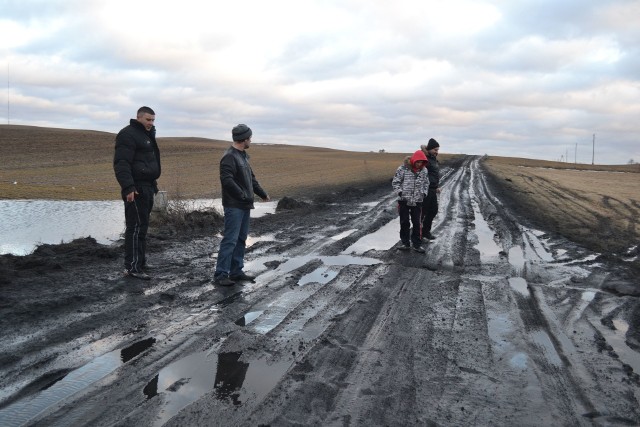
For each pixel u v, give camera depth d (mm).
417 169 8922
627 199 22531
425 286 6602
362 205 17609
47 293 5633
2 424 2977
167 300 5695
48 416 3086
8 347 4113
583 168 87125
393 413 3256
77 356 4020
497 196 21828
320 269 7492
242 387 3553
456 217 14406
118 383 3564
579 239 10766
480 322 5172
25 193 20500
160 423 3033
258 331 4715
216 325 4852
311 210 15695
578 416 3314
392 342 4543
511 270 7664
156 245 9008
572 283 6957
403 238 9234
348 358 4137
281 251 8820
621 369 4090
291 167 45250
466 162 71250
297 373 3803
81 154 52969
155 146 6738
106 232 11125
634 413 3369
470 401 3469
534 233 11523
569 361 4230
